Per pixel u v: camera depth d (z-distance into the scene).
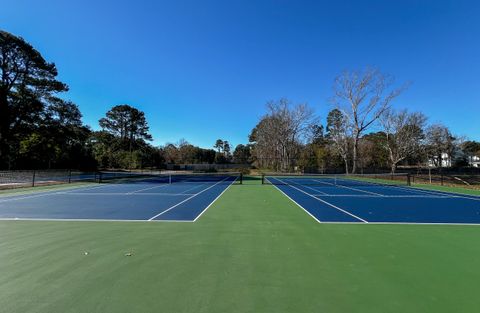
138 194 17.95
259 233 7.73
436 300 3.95
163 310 3.64
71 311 3.62
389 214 10.89
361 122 46.31
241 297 4.01
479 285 4.44
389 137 50.06
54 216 10.27
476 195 18.31
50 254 5.88
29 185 24.44
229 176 45.12
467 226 8.78
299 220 9.59
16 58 31.89
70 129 38.03
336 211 11.55
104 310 3.64
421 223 9.21
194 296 4.03
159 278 4.66
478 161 77.38
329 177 43.34
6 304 3.80
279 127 58.59
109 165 68.56
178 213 10.89
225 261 5.48
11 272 4.91
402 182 31.88
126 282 4.50
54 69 34.56
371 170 49.34
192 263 5.36
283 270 5.04
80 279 4.61
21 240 6.97
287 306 3.76
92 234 7.59
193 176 44.84
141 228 8.31
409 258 5.71
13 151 36.38
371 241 6.98
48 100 35.62
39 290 4.21
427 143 52.41
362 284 4.46
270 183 29.20
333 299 3.96
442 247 6.49
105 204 13.37
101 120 86.56
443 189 22.97
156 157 76.81
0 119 31.17
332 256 5.82
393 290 4.25
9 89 32.34
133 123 89.19
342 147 50.22
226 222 9.20
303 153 58.69
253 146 80.62
